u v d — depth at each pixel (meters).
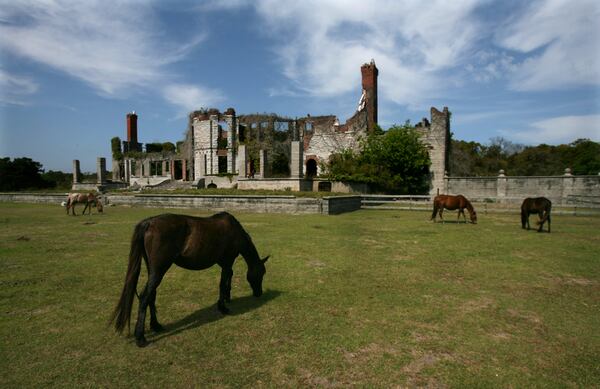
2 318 4.92
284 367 3.68
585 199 25.58
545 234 12.33
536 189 27.78
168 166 54.69
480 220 16.80
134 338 4.36
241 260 8.45
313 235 11.93
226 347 4.12
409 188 37.34
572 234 12.32
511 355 3.97
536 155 54.12
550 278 6.98
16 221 15.94
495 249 9.71
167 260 4.34
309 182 30.31
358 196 23.31
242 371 3.61
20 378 3.44
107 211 21.44
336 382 3.42
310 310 5.27
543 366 3.74
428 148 37.50
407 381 3.45
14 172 45.56
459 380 3.47
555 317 5.05
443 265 7.95
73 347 4.10
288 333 4.49
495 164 54.56
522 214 13.51
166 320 4.92
